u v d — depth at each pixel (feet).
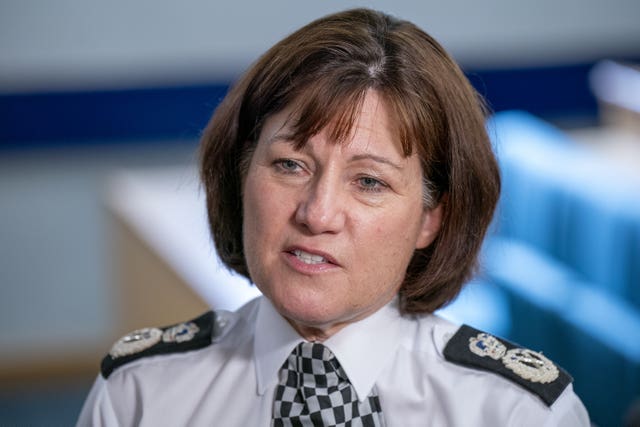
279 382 10.71
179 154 42.91
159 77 43.55
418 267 10.73
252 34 44.37
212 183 10.86
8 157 41.70
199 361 11.39
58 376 37.09
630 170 25.59
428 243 10.46
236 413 10.84
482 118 10.23
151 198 32.50
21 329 37.58
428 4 45.60
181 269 25.31
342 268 9.55
